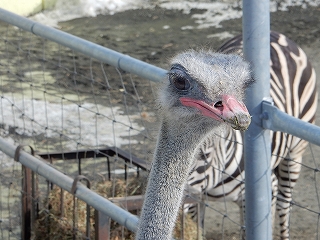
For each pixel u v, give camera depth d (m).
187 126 2.33
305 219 5.07
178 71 2.29
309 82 5.10
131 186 4.05
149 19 9.82
